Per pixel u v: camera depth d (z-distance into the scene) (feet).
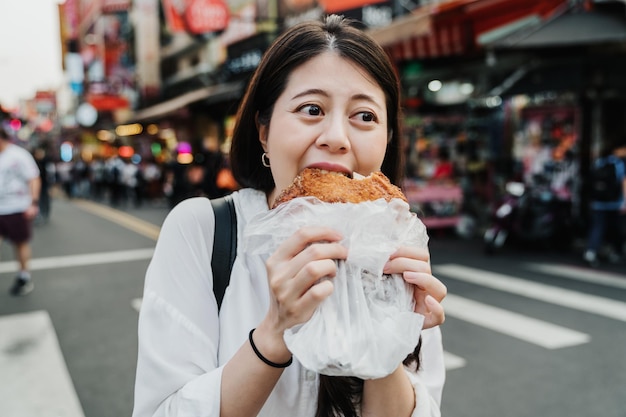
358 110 2.93
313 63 2.92
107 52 99.96
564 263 23.09
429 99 31.35
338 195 2.66
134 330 14.32
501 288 18.85
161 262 3.09
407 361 3.27
